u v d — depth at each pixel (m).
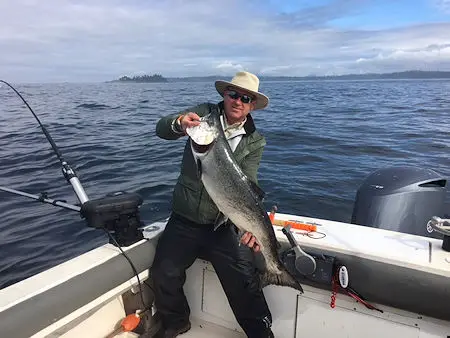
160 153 8.98
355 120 15.86
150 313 2.77
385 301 2.13
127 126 13.33
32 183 6.76
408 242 2.36
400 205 3.08
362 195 3.30
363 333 2.27
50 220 5.25
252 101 2.33
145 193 6.22
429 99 31.34
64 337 2.24
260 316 2.47
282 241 2.48
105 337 2.56
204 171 2.04
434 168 7.86
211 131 2.02
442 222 2.21
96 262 2.27
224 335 2.73
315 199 6.07
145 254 2.53
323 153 9.27
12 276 3.95
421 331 2.10
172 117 2.34
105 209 2.37
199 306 2.84
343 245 2.31
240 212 2.11
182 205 2.48
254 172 2.49
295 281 2.15
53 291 1.97
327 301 2.35
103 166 7.87
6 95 22.94
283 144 10.38
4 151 9.04
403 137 11.59
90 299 2.12
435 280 1.99
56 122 13.97
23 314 1.79
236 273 2.49
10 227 5.07
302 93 40.53
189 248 2.54
